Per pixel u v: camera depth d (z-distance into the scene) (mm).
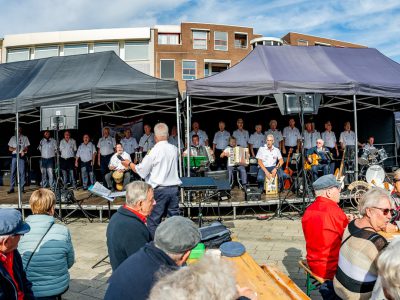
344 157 9406
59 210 7594
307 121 13391
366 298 2299
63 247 2844
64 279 2863
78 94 7582
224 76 7941
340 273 2447
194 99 10594
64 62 9641
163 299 1083
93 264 5078
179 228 1890
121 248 2553
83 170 10695
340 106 13438
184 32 37312
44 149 10633
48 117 7543
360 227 2492
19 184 7969
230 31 39156
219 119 13359
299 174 8289
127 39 34500
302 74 8219
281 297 2145
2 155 13828
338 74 8383
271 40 38281
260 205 7848
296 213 7902
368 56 9961
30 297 2465
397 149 14102
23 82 9000
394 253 1686
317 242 3107
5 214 2229
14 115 11812
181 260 1907
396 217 3949
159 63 35812
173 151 4703
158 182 4578
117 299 1798
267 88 7590
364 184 7676
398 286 1631
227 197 8039
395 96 8203
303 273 4500
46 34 34219
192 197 7930
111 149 10891
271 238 6094
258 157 8633
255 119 13398
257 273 2473
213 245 2982
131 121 13375
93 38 34125
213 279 1136
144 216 2723
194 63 37219
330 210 3119
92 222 7688
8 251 2219
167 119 13359
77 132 13648
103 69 8656
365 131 14031
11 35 34656
